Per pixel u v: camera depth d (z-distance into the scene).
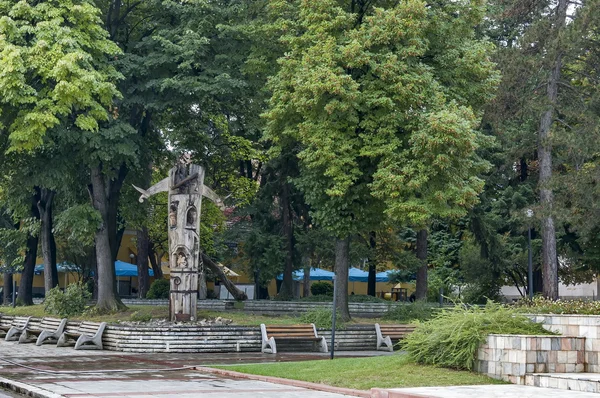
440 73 31.92
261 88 34.53
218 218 47.91
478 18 32.03
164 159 41.59
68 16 31.33
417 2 29.12
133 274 59.91
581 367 16.78
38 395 15.31
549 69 42.03
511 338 16.52
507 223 47.25
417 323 19.12
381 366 18.50
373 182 29.38
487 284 47.72
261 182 47.53
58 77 29.66
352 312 41.16
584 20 39.81
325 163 30.16
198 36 33.19
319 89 28.33
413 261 46.62
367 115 29.70
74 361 23.70
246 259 47.00
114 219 37.28
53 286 44.03
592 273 51.22
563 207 40.09
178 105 35.56
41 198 43.53
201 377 19.08
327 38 30.02
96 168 35.72
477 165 31.97
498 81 32.44
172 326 28.20
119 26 37.22
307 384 16.75
